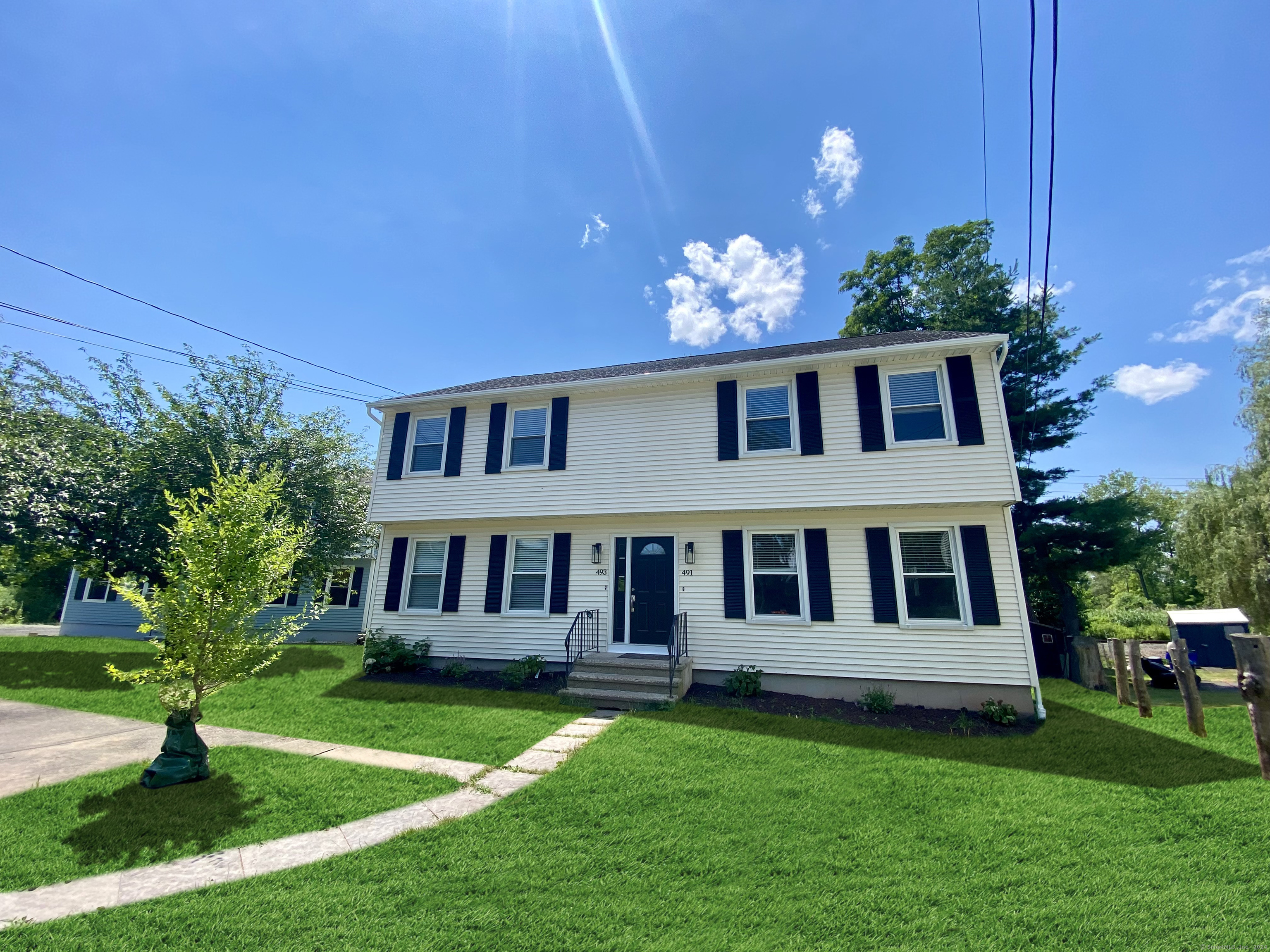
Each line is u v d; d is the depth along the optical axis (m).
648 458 10.92
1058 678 12.41
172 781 5.26
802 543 9.86
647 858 3.99
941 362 9.66
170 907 3.30
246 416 16.02
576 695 8.83
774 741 6.77
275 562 6.27
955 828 4.48
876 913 3.32
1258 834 4.27
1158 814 4.70
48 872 3.68
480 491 11.84
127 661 12.30
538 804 4.92
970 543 9.01
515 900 3.44
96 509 13.58
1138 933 3.08
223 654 5.66
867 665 9.06
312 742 6.81
